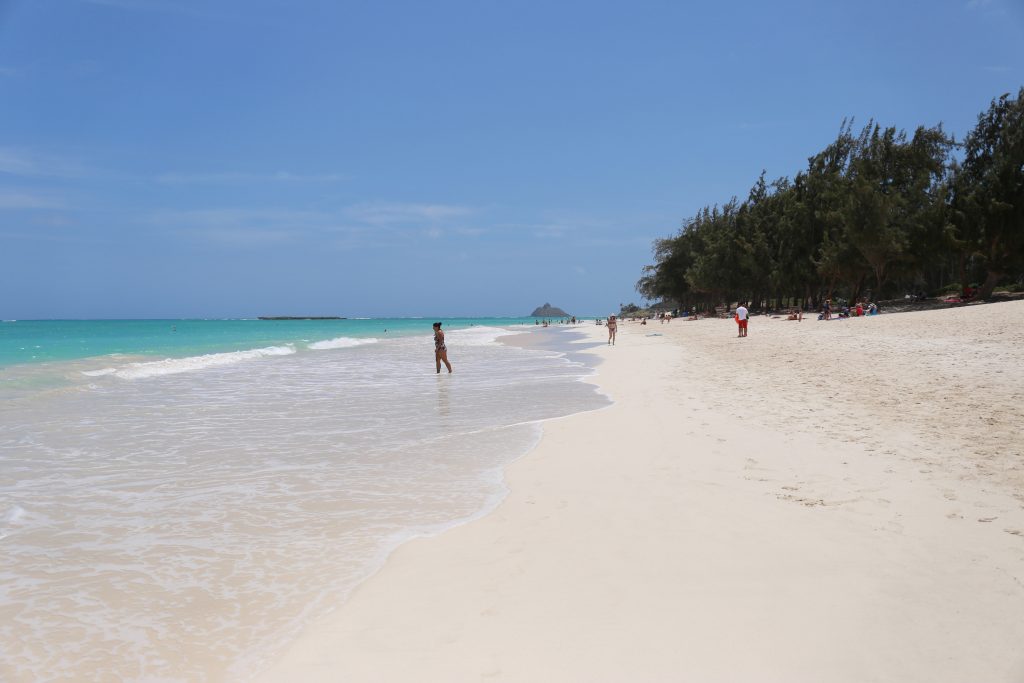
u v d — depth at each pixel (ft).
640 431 32.63
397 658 11.72
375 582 15.21
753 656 11.25
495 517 19.88
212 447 31.12
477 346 137.59
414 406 44.80
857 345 72.13
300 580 15.46
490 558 16.48
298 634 12.82
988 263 144.66
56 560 16.79
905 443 26.84
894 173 166.09
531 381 60.13
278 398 49.80
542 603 13.74
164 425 37.47
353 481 24.61
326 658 11.82
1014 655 11.00
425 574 15.60
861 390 41.70
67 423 38.22
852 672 10.66
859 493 20.52
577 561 16.01
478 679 10.85
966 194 144.87
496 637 12.34
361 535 18.56
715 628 12.30
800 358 64.95
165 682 11.21
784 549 16.14
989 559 15.03
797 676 10.60
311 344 148.46
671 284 301.43
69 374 66.54
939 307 148.25
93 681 11.25
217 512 20.83
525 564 15.97
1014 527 17.04
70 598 14.57
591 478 24.03
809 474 23.07
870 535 16.84
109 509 21.17
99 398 49.88
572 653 11.60
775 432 30.48
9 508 21.21
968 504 18.99
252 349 123.75
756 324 159.84
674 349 95.91
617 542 17.19
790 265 209.56
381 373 72.79
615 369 68.74
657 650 11.57
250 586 15.16
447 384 59.41
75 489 23.59
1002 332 68.28
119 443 32.17
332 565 16.34
